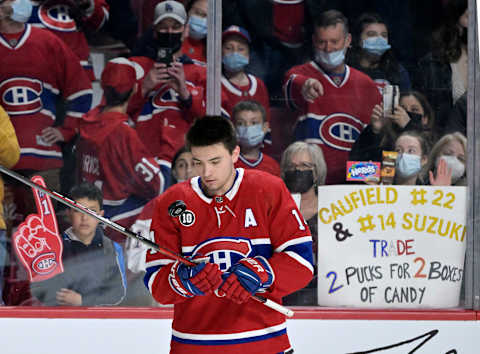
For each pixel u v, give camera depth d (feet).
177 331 5.58
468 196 9.66
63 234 9.66
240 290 5.11
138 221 9.77
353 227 9.70
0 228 9.57
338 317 9.40
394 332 9.39
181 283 5.23
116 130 9.75
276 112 9.77
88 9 9.66
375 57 9.73
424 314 9.39
